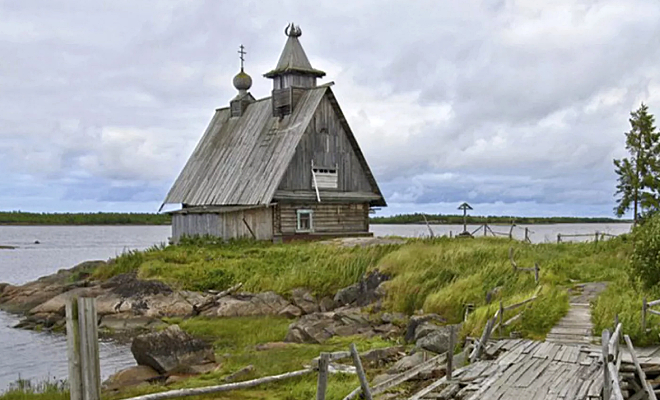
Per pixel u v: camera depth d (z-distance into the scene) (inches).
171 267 1343.5
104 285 1312.7
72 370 272.5
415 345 792.9
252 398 597.6
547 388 512.4
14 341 1016.2
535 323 764.0
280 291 1196.5
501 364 594.6
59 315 1193.4
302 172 1761.8
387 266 1179.3
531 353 636.1
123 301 1171.9
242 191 1769.2
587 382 526.6
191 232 1828.2
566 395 491.8
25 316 1275.8
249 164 1841.8
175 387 639.1
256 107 2076.8
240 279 1270.9
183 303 1176.2
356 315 1012.5
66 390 658.2
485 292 970.7
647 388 527.2
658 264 898.7
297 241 1675.7
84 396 272.4
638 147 2155.5
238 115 2126.0
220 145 2069.4
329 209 1808.6
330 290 1194.6
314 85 1916.8
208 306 1169.4
